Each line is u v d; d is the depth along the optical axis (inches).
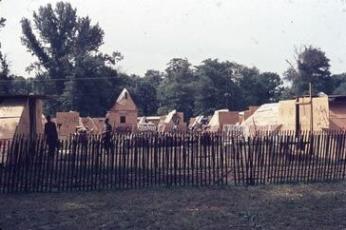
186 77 4916.3
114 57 4008.4
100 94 3700.8
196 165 687.7
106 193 637.3
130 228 441.1
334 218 468.1
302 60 4160.9
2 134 995.3
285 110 1216.8
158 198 591.8
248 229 429.1
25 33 4025.6
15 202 581.3
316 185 681.6
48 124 995.3
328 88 4109.3
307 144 725.3
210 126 2015.3
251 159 695.7
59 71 3939.5
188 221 464.8
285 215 484.7
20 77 3927.2
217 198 586.2
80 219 482.6
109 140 679.1
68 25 4170.8
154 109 4909.0
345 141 733.9
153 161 685.9
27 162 655.1
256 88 4857.3
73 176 666.8
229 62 4854.8
